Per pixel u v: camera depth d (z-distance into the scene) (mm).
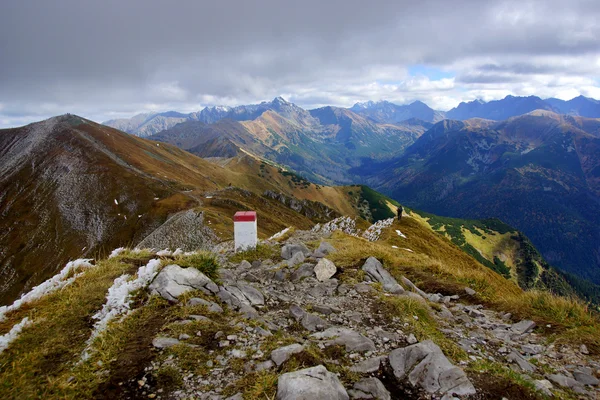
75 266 10578
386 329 7891
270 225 78250
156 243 67438
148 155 153625
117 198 103938
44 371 5613
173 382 5492
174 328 6953
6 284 84750
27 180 116125
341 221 44719
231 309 8336
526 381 5867
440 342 7277
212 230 64562
